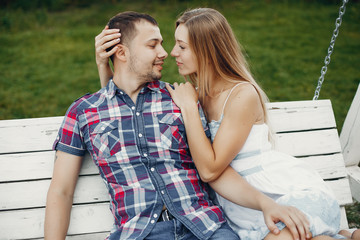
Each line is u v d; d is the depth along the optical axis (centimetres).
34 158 204
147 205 180
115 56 199
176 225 178
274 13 952
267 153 201
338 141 232
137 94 198
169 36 764
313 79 579
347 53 692
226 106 195
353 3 996
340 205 226
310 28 840
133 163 185
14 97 537
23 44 774
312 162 226
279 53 693
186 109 193
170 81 561
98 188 205
